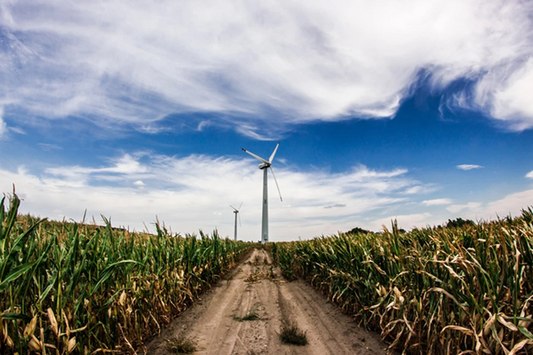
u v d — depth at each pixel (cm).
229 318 803
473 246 568
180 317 812
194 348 580
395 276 604
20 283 380
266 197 5225
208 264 1266
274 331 687
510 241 459
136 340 576
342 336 643
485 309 387
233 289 1233
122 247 680
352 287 798
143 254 767
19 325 394
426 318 493
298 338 614
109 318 524
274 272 1773
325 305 930
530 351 388
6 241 374
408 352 525
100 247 535
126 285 587
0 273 342
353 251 835
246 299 1040
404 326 529
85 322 457
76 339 445
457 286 449
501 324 391
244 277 1586
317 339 633
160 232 922
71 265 450
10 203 389
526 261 431
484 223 723
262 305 945
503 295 419
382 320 618
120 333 535
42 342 374
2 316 341
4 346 354
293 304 959
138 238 874
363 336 634
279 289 1224
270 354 555
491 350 394
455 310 450
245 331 691
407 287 558
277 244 2731
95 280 488
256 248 5212
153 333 668
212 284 1356
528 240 428
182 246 1063
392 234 663
